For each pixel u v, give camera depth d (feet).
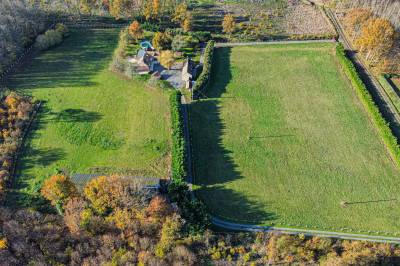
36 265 244.42
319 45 474.49
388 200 303.89
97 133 353.10
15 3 465.88
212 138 352.08
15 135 342.23
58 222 276.82
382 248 266.98
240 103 388.98
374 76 422.41
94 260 247.50
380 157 337.11
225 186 312.09
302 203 300.81
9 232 259.60
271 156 337.11
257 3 568.41
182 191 291.38
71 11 514.68
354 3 532.32
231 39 482.69
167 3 525.75
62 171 319.06
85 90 399.65
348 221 289.33
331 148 344.49
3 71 416.87
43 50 455.63
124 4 490.90
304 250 265.54
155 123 363.35
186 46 465.06
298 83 415.44
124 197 272.31
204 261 259.39
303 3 571.28
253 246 269.23
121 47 449.89
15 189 304.71
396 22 470.80
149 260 246.88
